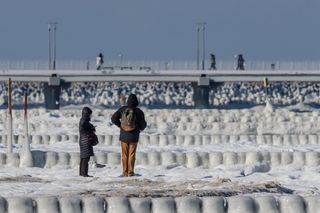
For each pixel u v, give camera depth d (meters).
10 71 183.25
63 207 37.84
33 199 38.00
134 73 185.12
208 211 38.25
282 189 44.06
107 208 38.09
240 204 38.31
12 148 64.69
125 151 52.03
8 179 48.81
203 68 187.62
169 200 38.25
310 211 38.53
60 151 63.91
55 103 181.88
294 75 184.88
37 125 96.00
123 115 52.00
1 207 37.53
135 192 41.59
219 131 96.00
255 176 51.09
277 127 98.06
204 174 52.72
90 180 48.56
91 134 52.34
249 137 78.75
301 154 60.25
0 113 123.12
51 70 183.12
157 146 73.56
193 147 71.75
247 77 184.88
